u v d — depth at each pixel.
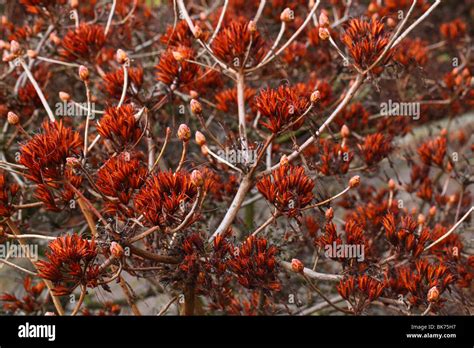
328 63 1.98
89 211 1.61
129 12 2.06
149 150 1.63
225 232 1.54
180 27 1.76
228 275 1.58
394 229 1.60
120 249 1.45
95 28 1.75
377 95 2.01
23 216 1.84
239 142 1.59
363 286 1.55
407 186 1.93
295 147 1.55
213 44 1.64
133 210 1.50
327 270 1.88
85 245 1.46
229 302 1.64
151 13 2.13
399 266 1.66
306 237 1.78
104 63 1.91
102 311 1.77
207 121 1.88
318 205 1.52
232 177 1.73
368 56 1.56
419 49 1.97
